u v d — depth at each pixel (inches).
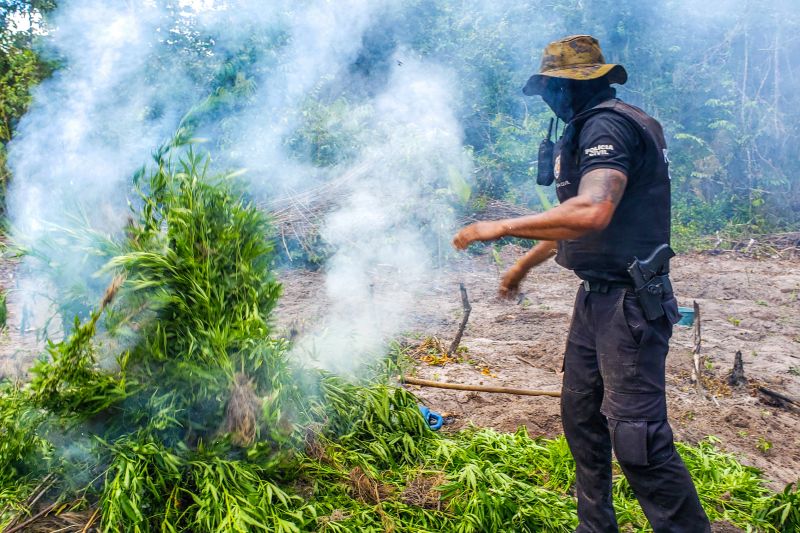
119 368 98.9
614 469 126.6
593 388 101.0
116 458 94.3
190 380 99.0
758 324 272.7
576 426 103.4
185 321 100.9
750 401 181.9
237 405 99.7
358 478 107.9
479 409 157.5
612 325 93.1
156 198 107.7
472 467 111.6
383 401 127.4
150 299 98.3
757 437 155.6
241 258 106.9
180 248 102.0
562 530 105.9
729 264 414.0
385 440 122.7
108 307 99.7
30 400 97.4
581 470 104.2
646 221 92.5
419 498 108.2
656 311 91.1
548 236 84.3
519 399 163.9
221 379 99.0
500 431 143.6
